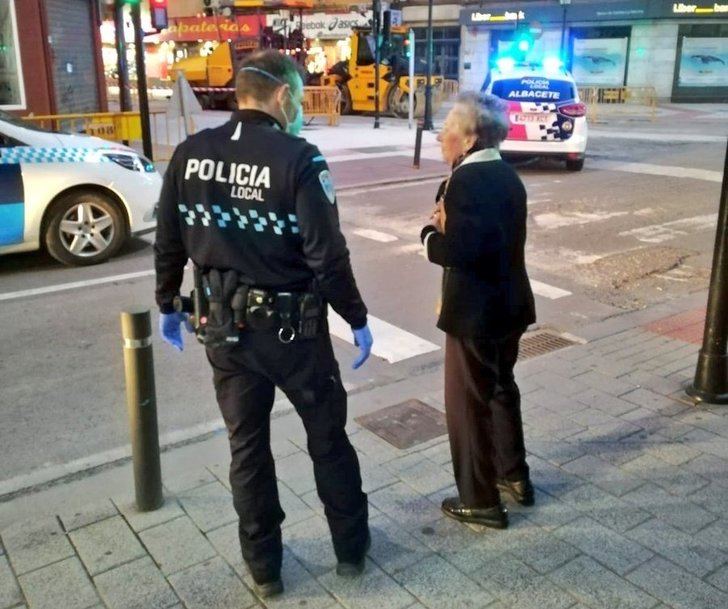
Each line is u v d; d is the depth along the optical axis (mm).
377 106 20781
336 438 2771
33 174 7105
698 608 2734
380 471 3664
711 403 4336
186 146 2539
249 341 2549
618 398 4441
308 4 26641
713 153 16203
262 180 2410
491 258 2891
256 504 2734
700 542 3104
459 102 2906
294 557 3039
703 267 7586
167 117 15500
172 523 3260
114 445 4121
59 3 15180
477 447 3102
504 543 3104
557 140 13219
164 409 4520
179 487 3543
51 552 3076
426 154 15766
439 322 3039
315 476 2834
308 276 2545
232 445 2734
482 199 2824
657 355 5141
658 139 18891
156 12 13172
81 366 5137
